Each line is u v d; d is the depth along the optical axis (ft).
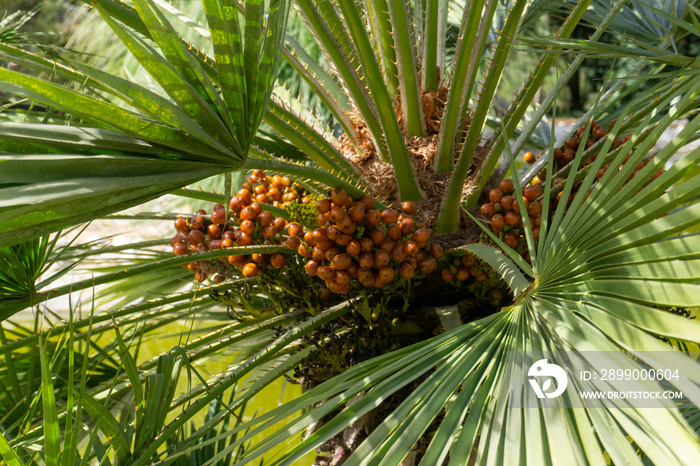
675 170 1.69
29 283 2.20
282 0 1.76
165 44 1.71
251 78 1.84
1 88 1.52
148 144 1.75
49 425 1.58
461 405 1.58
